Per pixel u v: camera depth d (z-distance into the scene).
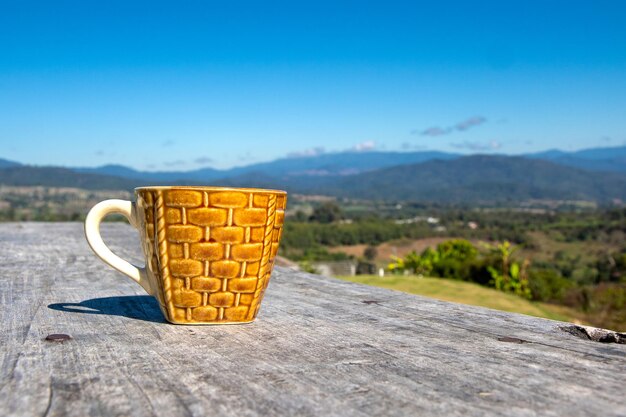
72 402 0.49
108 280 1.29
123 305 1.00
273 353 0.67
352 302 1.05
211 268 0.85
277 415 0.46
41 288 1.17
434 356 0.66
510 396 0.51
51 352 0.66
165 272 0.85
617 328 9.24
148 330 0.81
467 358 0.65
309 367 0.61
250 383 0.55
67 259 1.66
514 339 0.75
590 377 0.57
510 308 9.80
